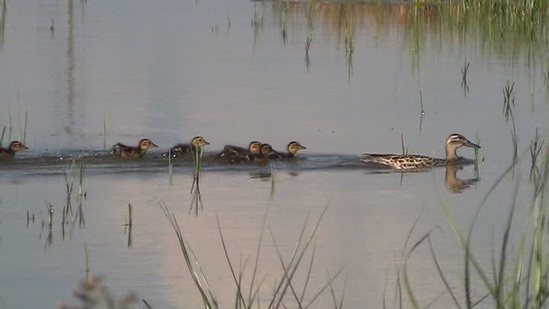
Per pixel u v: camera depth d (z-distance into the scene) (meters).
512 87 22.77
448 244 14.96
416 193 17.33
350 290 13.46
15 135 20.00
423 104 22.75
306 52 27.28
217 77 24.88
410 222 15.84
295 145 19.19
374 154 19.06
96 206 16.33
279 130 20.80
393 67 26.25
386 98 23.23
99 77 24.67
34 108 21.92
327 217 16.02
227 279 13.71
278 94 23.44
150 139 20.00
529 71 25.66
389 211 16.36
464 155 19.55
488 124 21.31
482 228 15.57
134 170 18.34
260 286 13.55
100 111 21.83
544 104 22.70
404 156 18.80
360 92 23.73
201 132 20.56
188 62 26.50
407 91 23.84
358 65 26.39
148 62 26.39
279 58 27.16
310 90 23.84
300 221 15.81
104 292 8.30
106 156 18.94
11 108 21.91
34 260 14.10
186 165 18.69
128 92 23.38
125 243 14.77
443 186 17.72
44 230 15.23
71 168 18.27
